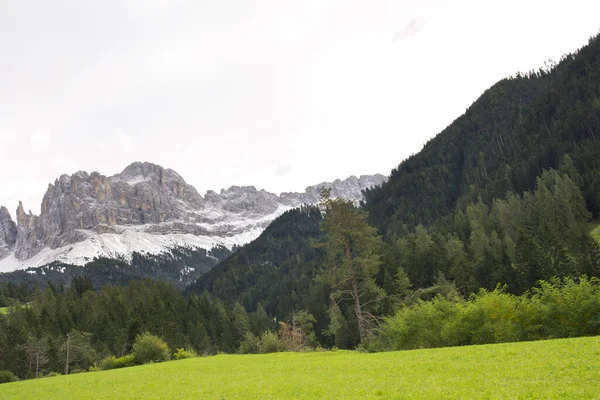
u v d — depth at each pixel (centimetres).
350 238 5034
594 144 12006
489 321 3072
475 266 7356
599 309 2569
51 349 9162
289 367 2925
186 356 6812
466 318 3159
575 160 11738
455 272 7400
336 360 3114
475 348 2522
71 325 11362
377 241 4947
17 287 19025
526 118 19338
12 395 2798
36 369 8662
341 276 4991
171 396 1989
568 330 2675
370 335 4500
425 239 9738
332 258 5084
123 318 11931
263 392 1783
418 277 8188
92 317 12138
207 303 14800
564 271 6131
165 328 9944
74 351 9238
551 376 1445
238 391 1912
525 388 1304
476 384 1437
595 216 9719
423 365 2061
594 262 6081
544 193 9569
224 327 12425
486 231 10231
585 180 10300
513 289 6425
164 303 12794
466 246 9150
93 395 2381
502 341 2934
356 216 4941
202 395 1900
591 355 1722
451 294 4362
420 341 3553
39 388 3161
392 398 1345
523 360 1812
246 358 4678
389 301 5647
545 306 2784
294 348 6550
